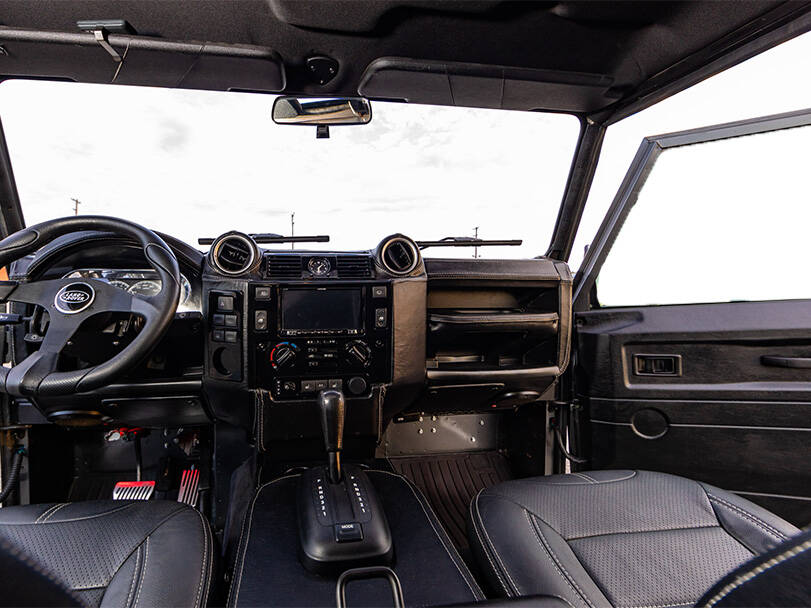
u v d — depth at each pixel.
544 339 1.91
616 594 0.90
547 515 1.11
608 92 2.13
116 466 2.18
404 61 1.96
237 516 1.68
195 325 1.67
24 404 1.75
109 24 1.70
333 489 1.26
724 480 1.68
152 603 0.87
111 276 1.67
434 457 2.37
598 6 1.66
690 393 1.69
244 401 1.67
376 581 1.04
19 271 1.54
